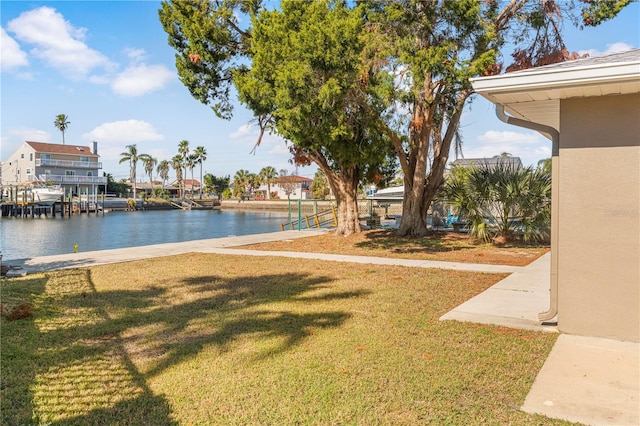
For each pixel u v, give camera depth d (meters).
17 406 3.44
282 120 12.28
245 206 81.81
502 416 3.20
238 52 15.58
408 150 16.91
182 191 95.62
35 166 63.09
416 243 14.91
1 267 9.84
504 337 5.00
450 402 3.43
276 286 8.27
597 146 4.89
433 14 12.16
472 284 8.20
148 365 4.29
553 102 5.20
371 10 12.95
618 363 4.18
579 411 3.26
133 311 6.42
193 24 14.23
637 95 4.70
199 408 3.39
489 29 12.51
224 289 8.03
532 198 13.62
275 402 3.47
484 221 14.98
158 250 14.26
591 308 4.96
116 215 60.03
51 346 4.86
